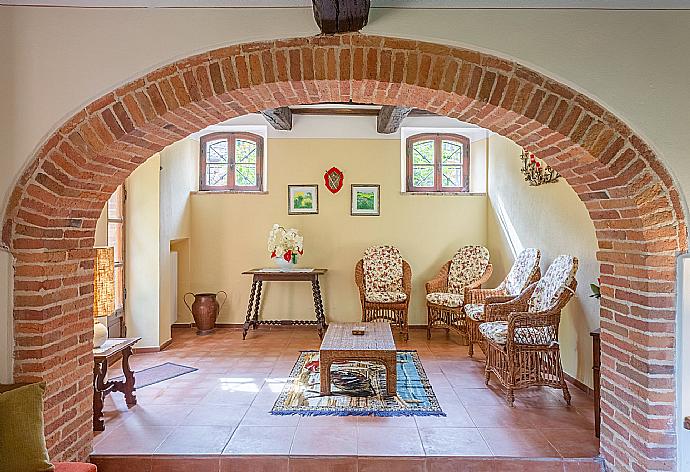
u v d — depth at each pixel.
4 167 2.92
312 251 7.49
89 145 2.94
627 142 2.90
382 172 7.49
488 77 2.92
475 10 2.91
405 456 3.30
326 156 7.48
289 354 5.98
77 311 3.27
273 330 7.32
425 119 7.44
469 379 5.00
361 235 7.49
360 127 7.46
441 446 3.46
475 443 3.51
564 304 4.38
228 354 5.98
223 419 3.94
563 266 4.58
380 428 3.76
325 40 2.92
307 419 3.94
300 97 3.23
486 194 7.46
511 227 6.56
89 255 3.42
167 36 2.94
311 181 7.47
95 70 2.94
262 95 3.12
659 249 2.90
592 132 2.91
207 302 7.10
